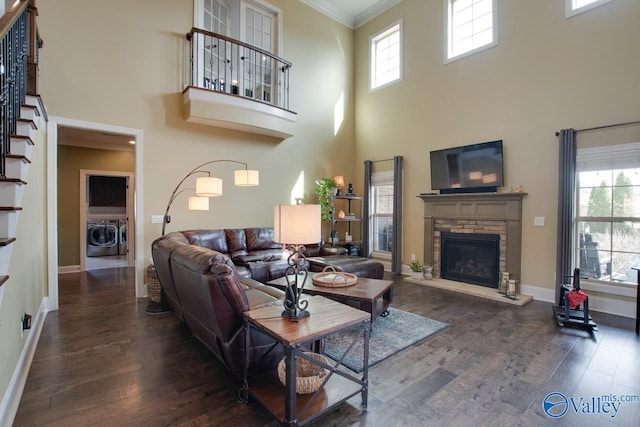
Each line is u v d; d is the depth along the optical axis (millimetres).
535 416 1898
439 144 5566
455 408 1966
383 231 6684
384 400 2041
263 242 5406
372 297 3072
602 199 3912
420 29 5898
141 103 4383
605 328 3299
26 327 2467
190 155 4840
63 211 6082
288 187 6090
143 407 1939
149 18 4430
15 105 2248
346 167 7109
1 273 1748
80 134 5414
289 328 1767
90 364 2465
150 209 4477
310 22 6441
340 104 6977
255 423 1811
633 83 3643
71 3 3879
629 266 3744
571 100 4094
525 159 4508
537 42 4406
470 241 5059
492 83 4879
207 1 5137
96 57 4039
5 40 1994
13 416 1817
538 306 4051
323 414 1786
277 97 5914
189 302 2369
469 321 3494
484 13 5086
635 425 1839
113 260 7422
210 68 5168
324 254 5598
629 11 3674
